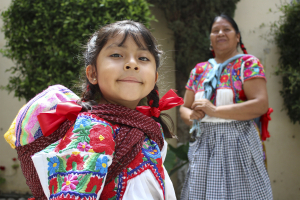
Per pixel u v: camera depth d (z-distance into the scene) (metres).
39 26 2.31
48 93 0.88
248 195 1.58
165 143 0.91
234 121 1.70
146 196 0.71
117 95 0.76
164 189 0.78
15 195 3.17
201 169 1.70
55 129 0.79
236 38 1.96
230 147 1.65
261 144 1.75
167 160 2.46
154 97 0.99
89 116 0.72
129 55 0.78
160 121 1.04
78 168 0.62
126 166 0.72
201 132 1.79
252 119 1.76
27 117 0.83
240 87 1.75
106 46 0.78
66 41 2.26
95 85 0.90
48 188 0.65
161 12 3.19
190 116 1.79
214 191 1.61
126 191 0.70
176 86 3.10
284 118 3.20
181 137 3.06
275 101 3.21
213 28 1.97
